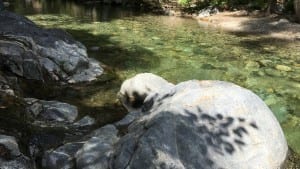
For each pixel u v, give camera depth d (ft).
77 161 10.30
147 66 20.63
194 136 9.25
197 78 19.01
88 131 12.89
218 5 40.50
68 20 36.01
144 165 8.85
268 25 32.89
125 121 12.98
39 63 16.93
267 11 36.65
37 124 12.75
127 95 15.60
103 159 9.97
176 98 10.28
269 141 9.81
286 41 27.78
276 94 17.17
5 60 16.08
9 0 49.49
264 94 17.17
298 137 13.14
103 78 17.93
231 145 9.36
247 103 10.25
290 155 11.53
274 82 18.72
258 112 10.22
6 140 10.39
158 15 41.04
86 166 9.93
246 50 24.97
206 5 41.78
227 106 10.00
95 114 14.25
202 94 10.19
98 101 15.46
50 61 17.39
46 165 10.69
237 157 9.24
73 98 15.61
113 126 12.60
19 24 19.04
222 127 9.59
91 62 19.24
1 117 12.28
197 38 28.48
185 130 9.31
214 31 31.55
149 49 24.50
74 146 11.40
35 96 15.39
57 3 50.67
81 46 19.81
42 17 37.65
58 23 34.09
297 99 16.61
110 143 10.76
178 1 43.98
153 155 8.90
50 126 12.82
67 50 18.47
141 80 15.44
